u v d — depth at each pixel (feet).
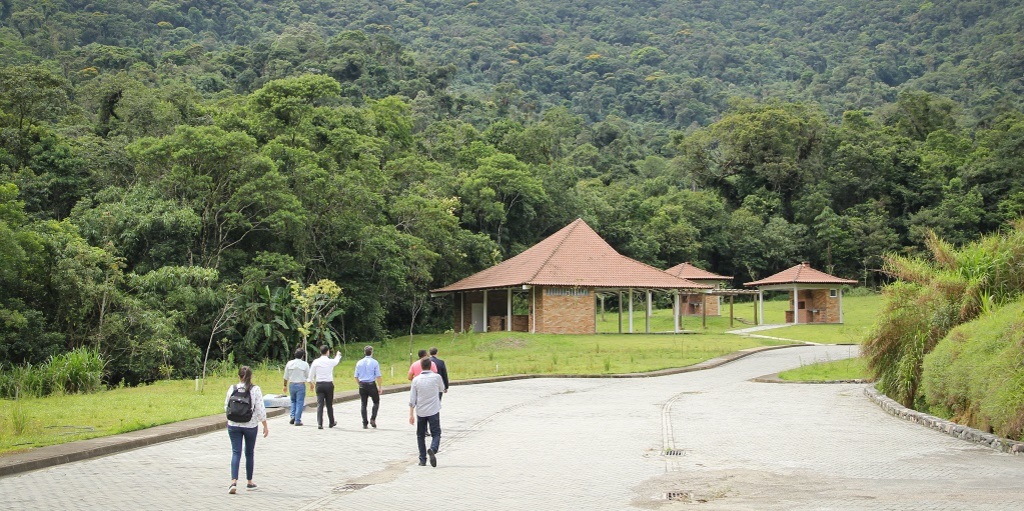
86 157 141.69
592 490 37.73
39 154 138.51
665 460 44.96
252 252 146.72
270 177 135.44
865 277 263.70
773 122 311.88
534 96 613.52
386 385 89.45
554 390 86.63
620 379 99.19
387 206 178.60
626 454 47.11
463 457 47.50
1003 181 278.67
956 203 275.18
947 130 347.77
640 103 600.39
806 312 210.38
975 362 52.85
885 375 72.38
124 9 479.82
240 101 211.00
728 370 108.68
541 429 57.93
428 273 168.66
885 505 32.53
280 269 137.08
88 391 92.17
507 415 66.18
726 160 323.57
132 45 442.09
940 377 58.95
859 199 301.22
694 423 59.00
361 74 352.69
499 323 173.58
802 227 287.69
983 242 71.51
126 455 49.73
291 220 138.31
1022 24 653.71
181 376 117.08
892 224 289.94
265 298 131.64
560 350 132.57
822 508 32.37
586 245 169.99
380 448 51.29
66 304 110.22
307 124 167.63
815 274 203.00
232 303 129.29
